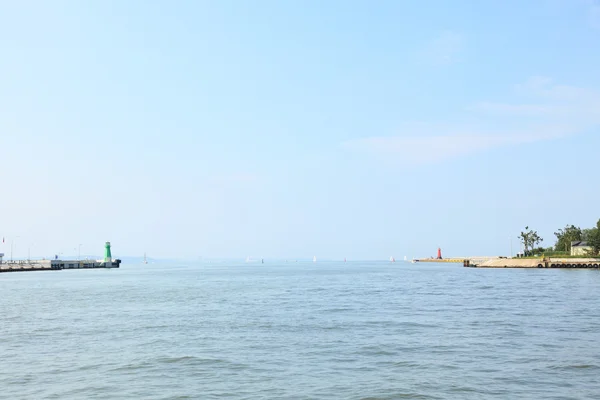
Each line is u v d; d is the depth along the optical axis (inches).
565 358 1237.7
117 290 3838.6
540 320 1908.2
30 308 2513.5
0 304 2728.8
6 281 5442.9
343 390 981.8
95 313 2268.7
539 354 1286.9
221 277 6387.8
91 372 1139.9
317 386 1011.3
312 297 3056.1
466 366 1165.7
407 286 4104.3
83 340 1549.0
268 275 6998.0
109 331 1722.4
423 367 1160.8
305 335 1603.1
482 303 2583.7
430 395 944.9
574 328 1706.4
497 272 7160.4
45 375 1115.9
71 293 3548.2
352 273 7603.4
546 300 2714.1
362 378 1069.1
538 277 5428.2
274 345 1434.5
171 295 3287.4
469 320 1921.8
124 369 1163.3
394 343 1453.0
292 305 2559.1
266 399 929.5
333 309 2346.2
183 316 2116.1
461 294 3193.9
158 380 1067.3
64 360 1262.3
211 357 1277.1
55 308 2507.4
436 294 3216.0
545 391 967.0
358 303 2645.2
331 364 1197.7
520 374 1090.7
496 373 1101.1
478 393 956.0
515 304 2513.5
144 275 7313.0
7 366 1202.6
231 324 1859.0
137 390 995.9
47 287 4288.9
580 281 4569.4
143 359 1261.1
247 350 1364.4
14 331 1742.1
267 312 2240.4
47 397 956.0
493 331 1653.5
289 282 4936.0
